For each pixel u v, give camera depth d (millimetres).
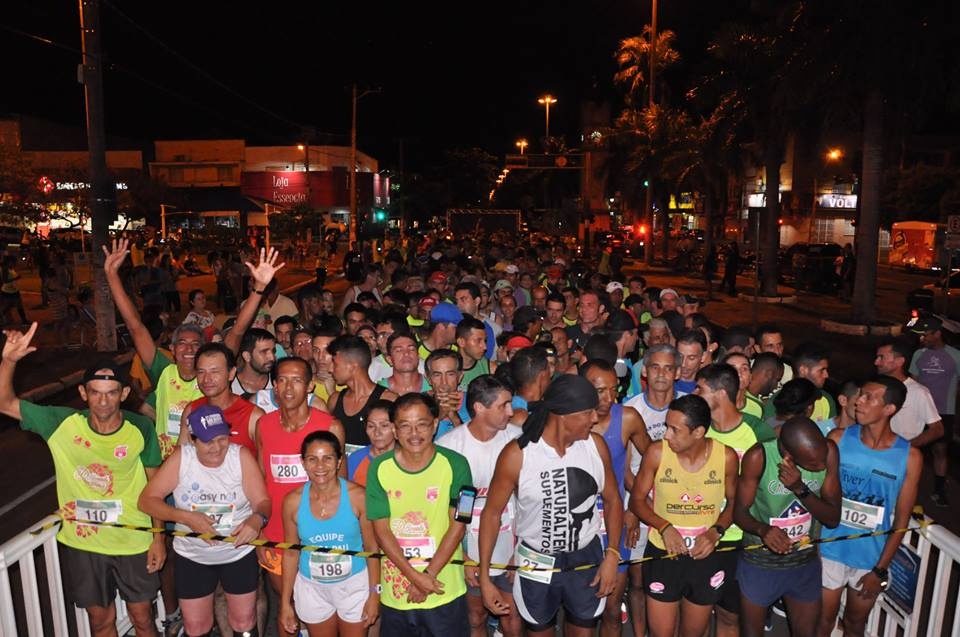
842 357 17891
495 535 4434
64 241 42094
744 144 33938
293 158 74062
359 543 4551
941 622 4656
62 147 73500
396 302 10680
